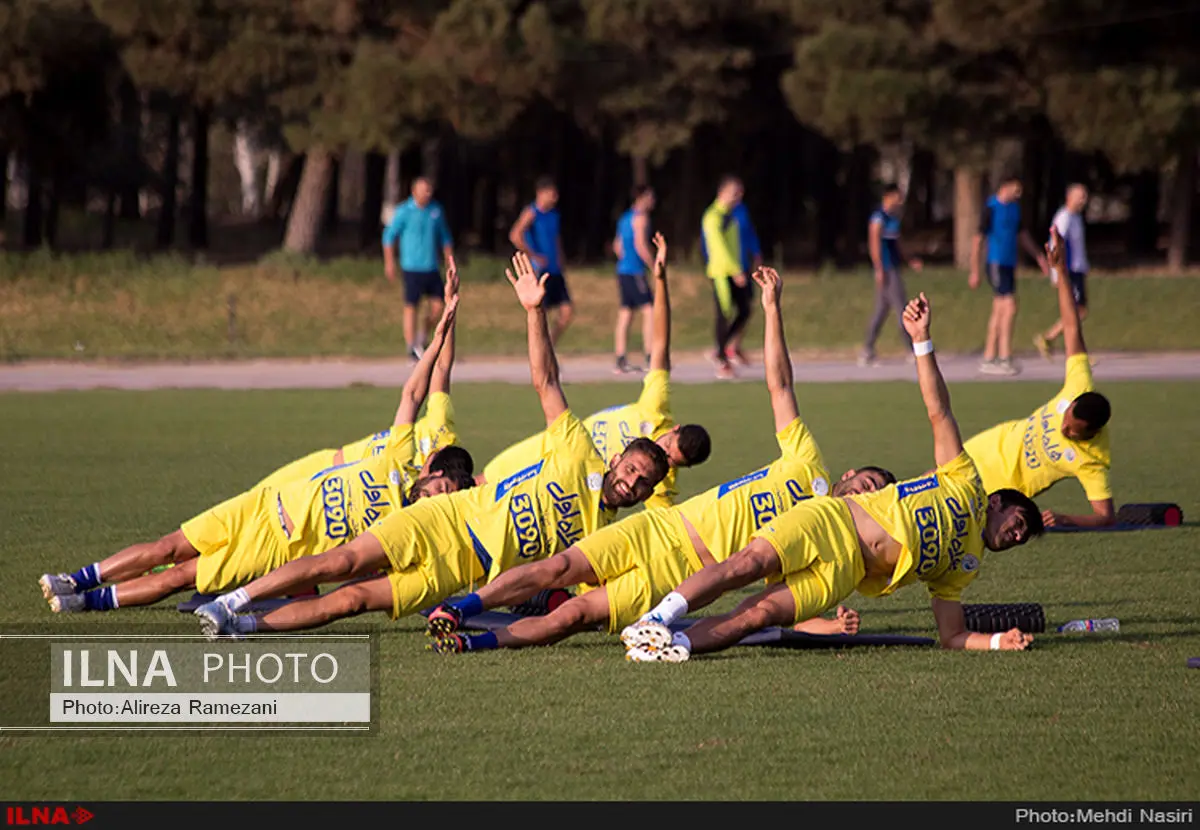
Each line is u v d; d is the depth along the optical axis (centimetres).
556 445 2277
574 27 12925
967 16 11519
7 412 5562
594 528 2277
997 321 6869
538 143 16925
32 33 10556
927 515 2188
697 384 6562
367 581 2203
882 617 2561
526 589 2166
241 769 1612
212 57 10894
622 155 18150
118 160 15738
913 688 1956
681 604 2095
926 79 11794
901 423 5172
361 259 11306
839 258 17188
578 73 12744
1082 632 2355
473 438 4756
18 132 11800
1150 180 16525
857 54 11825
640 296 6994
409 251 7056
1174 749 1700
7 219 18500
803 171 18888
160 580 2402
